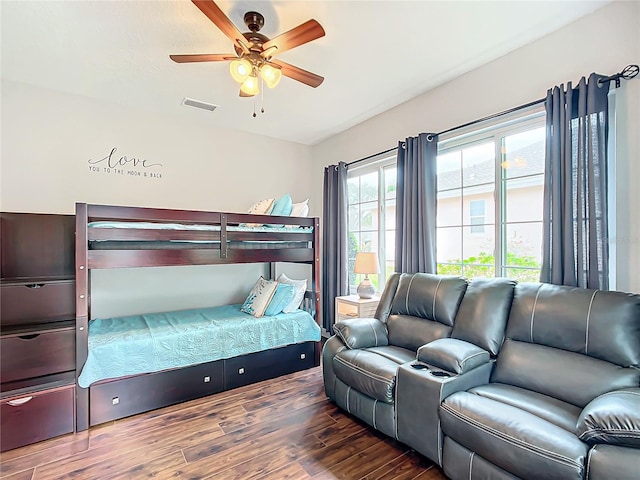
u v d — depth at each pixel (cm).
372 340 263
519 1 195
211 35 224
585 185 204
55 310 239
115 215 248
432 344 211
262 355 311
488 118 263
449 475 173
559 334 186
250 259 312
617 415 125
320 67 267
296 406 261
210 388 281
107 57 250
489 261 278
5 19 204
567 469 126
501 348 210
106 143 330
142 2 192
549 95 221
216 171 399
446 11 202
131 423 236
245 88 220
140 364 249
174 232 271
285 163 455
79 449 206
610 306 175
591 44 209
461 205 299
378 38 229
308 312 366
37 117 298
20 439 207
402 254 321
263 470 186
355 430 227
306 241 352
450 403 172
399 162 327
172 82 290
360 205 414
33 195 297
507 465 144
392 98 327
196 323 302
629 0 195
